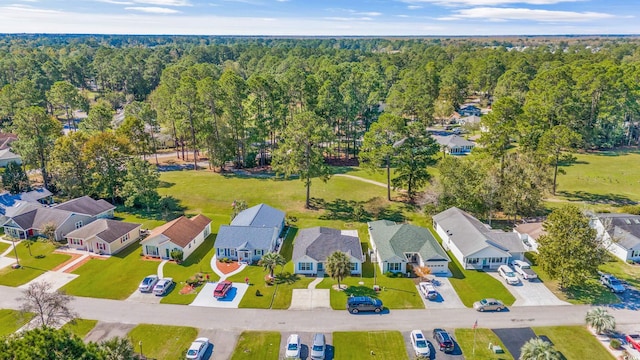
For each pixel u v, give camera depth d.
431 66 182.38
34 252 59.03
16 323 42.53
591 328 42.84
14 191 78.81
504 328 43.12
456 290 50.19
